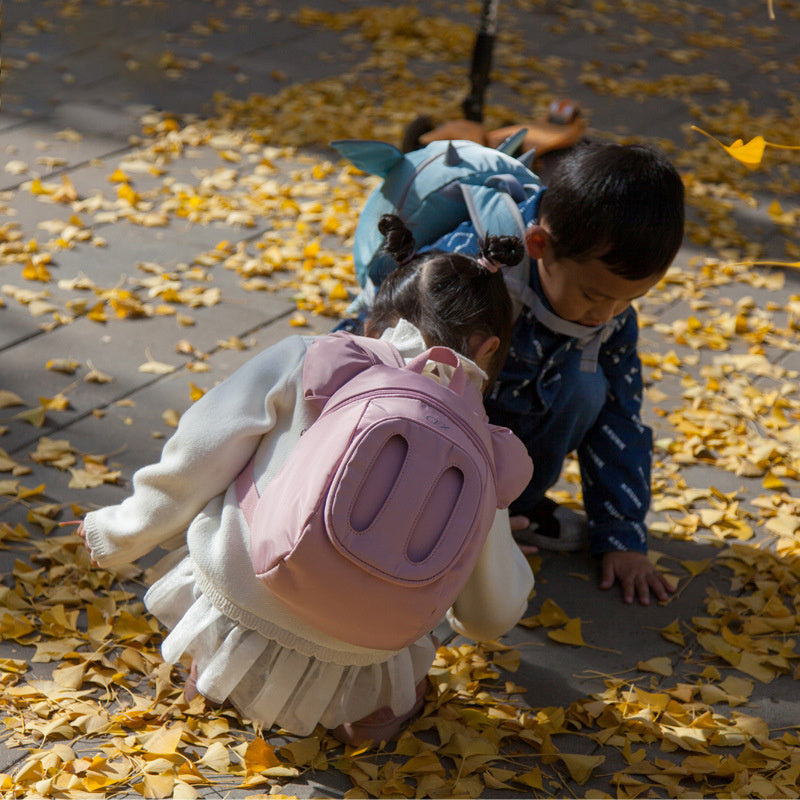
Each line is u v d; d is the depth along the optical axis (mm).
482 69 5152
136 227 4996
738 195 6191
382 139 6367
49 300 4305
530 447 3090
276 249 4898
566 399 2967
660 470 3676
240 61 7480
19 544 2977
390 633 2025
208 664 2330
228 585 2197
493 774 2369
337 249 5035
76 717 2396
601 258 2488
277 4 8750
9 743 2324
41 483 3256
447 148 2924
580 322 2783
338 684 2346
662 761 2453
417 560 1941
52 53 7277
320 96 6973
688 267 5277
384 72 7645
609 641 2920
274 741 2430
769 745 2514
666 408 4051
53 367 3846
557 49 8688
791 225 5871
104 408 3674
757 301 5008
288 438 2193
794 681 2807
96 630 2662
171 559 2506
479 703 2605
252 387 2227
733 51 9094
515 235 2723
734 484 3652
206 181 5500
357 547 1901
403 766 2344
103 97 6605
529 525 3283
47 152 5730
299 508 1940
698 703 2672
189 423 2229
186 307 4387
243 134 6215
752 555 3256
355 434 1953
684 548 3326
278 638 2232
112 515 2373
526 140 3881
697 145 6992
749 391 4152
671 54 8789
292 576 1957
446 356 2125
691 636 2969
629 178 2467
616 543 3150
